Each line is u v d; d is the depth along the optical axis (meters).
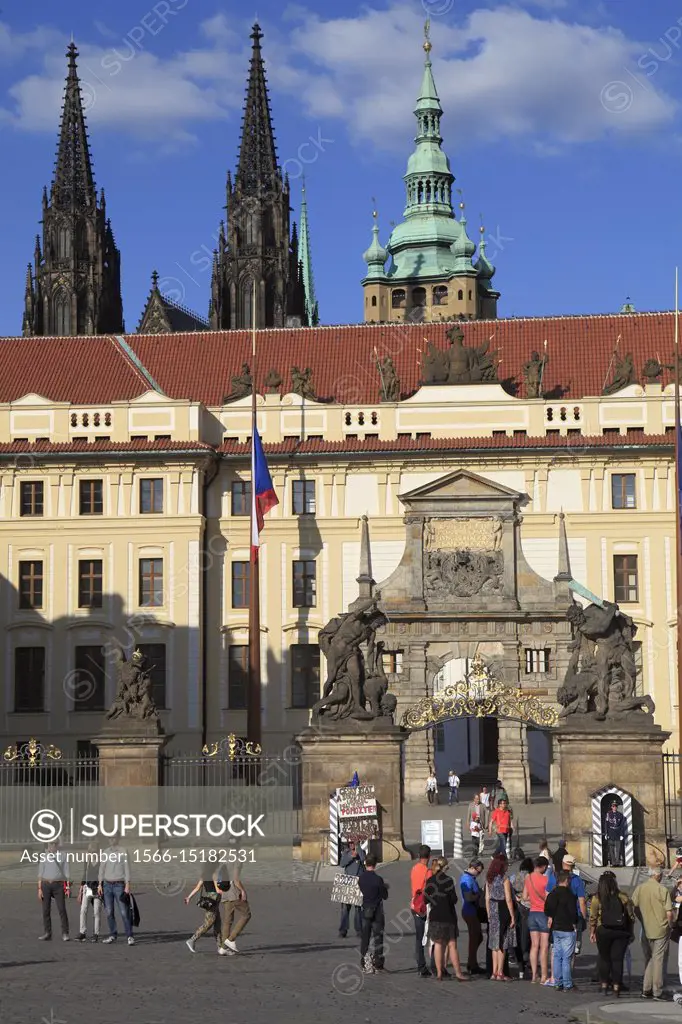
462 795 104.38
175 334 121.62
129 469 106.50
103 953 42.66
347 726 63.28
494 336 119.06
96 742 65.81
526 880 39.41
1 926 48.84
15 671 105.94
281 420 109.25
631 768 60.94
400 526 106.06
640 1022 32.47
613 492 106.00
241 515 107.94
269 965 40.50
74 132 154.88
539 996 36.78
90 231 153.62
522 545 105.25
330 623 64.56
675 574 104.81
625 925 37.53
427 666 102.62
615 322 118.69
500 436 107.56
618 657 62.00
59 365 118.75
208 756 68.38
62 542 106.38
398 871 60.38
